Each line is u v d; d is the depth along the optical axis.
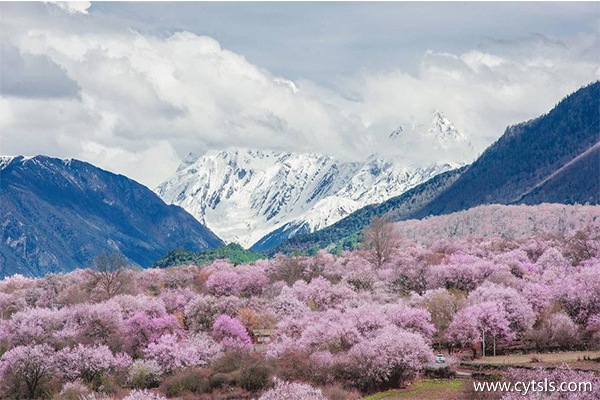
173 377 138.38
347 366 130.25
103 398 129.50
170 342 149.12
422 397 117.50
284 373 132.88
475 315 156.62
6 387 138.75
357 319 155.00
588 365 131.38
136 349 159.50
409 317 157.62
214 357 146.25
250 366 135.25
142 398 114.06
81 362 142.50
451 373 130.62
